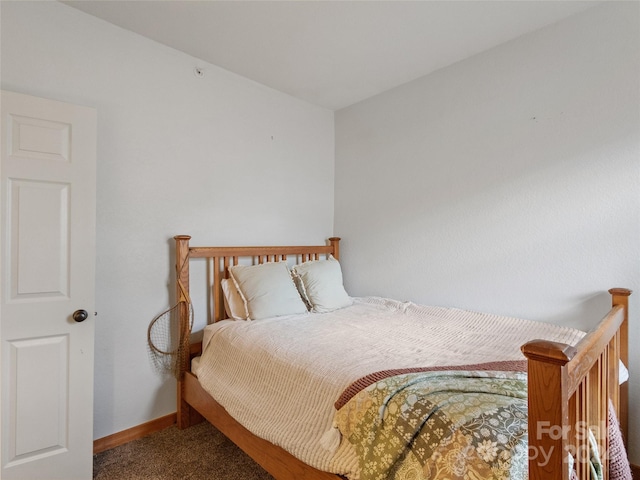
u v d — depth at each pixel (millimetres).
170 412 2287
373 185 3025
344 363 1497
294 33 2123
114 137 2049
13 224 1578
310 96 3021
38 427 1624
